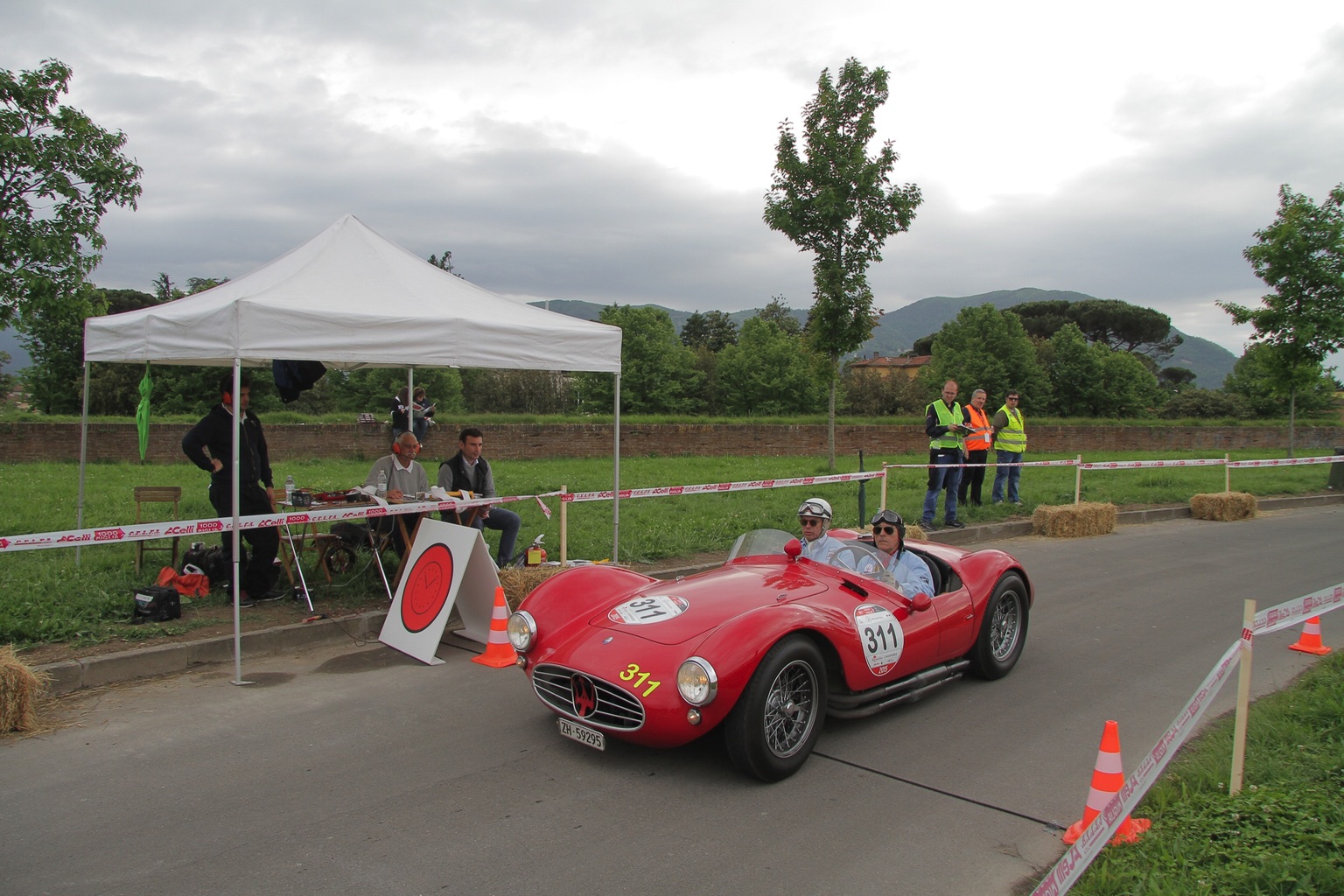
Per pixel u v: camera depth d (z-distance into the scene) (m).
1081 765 4.43
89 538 5.34
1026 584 6.08
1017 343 40.31
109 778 4.16
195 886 3.21
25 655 5.56
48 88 9.27
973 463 12.92
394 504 7.02
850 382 38.00
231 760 4.38
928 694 5.53
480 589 6.46
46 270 9.27
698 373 36.78
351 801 3.94
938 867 3.41
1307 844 3.25
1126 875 3.10
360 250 7.44
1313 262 19.20
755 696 4.01
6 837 3.56
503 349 7.11
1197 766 4.14
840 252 15.62
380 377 29.03
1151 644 6.72
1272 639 6.83
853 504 12.80
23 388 27.83
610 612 4.67
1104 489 15.83
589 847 3.53
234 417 5.75
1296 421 36.75
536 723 4.95
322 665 6.00
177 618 6.39
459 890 3.19
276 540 7.04
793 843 3.58
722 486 9.20
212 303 6.45
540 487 14.30
